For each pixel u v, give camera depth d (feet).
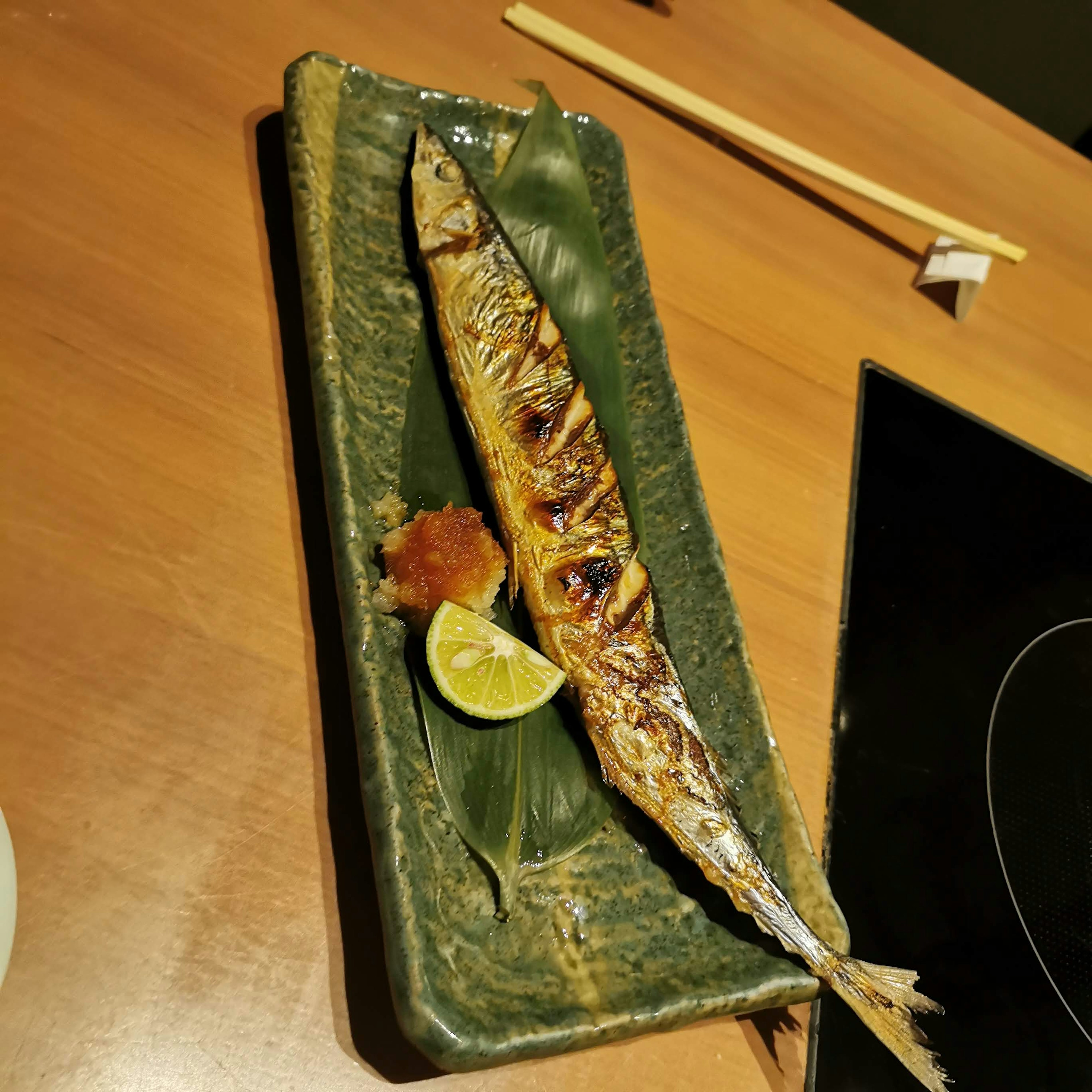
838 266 1.41
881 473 1.27
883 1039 0.89
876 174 1.51
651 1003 0.85
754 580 1.14
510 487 0.99
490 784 0.90
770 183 1.41
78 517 0.87
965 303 1.44
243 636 0.88
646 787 0.92
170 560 0.88
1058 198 1.72
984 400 1.43
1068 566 1.31
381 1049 0.81
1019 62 2.07
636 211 1.28
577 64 1.31
